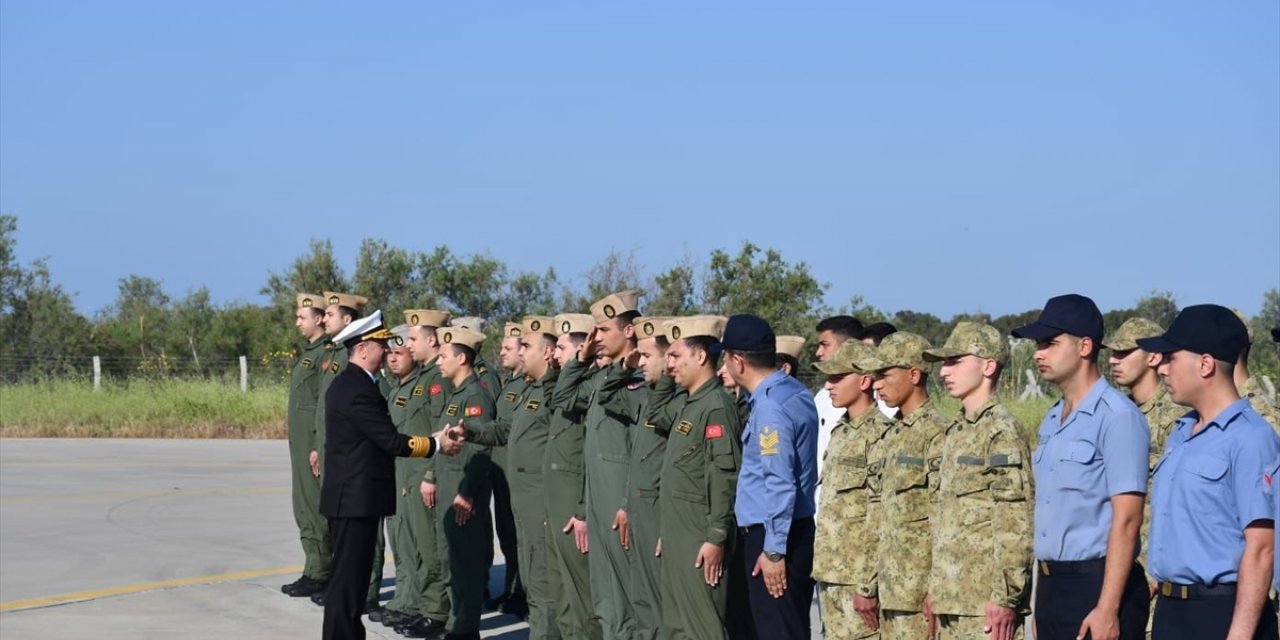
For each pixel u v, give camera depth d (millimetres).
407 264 31922
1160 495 4961
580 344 8445
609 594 7785
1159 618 4953
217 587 10859
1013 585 5344
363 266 32031
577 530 8211
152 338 37188
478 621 9094
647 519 7457
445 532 9039
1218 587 4781
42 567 11781
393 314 30656
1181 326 4922
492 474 9945
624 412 7746
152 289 49375
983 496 5484
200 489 17328
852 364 6512
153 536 13492
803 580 6688
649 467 7449
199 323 37688
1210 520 4801
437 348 9922
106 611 10016
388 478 8312
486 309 31078
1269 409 5934
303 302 10664
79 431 25375
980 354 5559
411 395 9883
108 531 13797
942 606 5562
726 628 7188
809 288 24984
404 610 9656
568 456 8266
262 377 31281
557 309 30234
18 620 9711
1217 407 4898
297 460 10508
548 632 8516
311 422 10484
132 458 21109
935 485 5945
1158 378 6535
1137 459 5027
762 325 6836
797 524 6668
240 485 17797
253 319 36250
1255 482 4707
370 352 8281
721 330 7145
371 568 8359
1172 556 4875
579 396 8125
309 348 10680
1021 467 5410
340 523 8195
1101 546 5105
